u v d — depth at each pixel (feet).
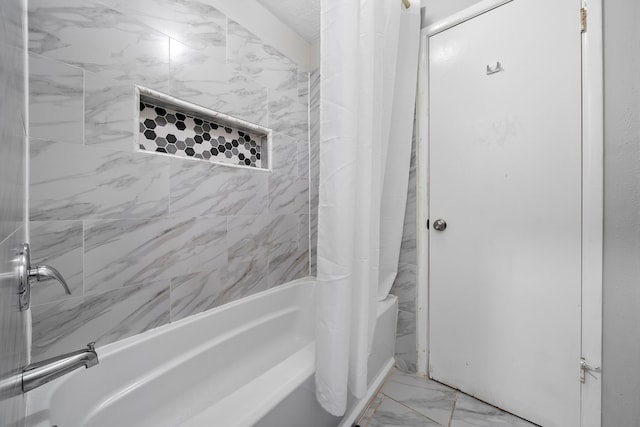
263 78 4.72
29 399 2.03
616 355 2.81
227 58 4.10
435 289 4.14
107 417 2.57
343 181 2.31
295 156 5.47
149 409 2.92
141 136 3.40
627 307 2.76
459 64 3.80
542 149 3.19
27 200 2.35
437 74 4.02
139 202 3.15
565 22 3.00
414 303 4.35
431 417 3.40
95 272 2.81
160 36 3.29
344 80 2.28
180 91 3.51
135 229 3.12
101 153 2.84
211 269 3.95
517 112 3.35
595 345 2.89
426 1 4.10
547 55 3.12
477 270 3.72
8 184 0.85
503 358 3.52
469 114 3.74
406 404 3.63
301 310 5.17
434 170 4.11
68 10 2.59
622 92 2.73
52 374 1.50
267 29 4.77
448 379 4.02
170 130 3.70
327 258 2.38
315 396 2.53
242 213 4.42
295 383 2.26
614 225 2.81
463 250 3.85
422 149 4.21
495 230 3.56
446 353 4.04
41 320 2.47
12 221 0.98
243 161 4.73
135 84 3.08
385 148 3.41
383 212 4.16
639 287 2.70
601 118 2.82
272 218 4.97
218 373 3.70
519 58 3.31
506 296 3.49
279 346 4.62
